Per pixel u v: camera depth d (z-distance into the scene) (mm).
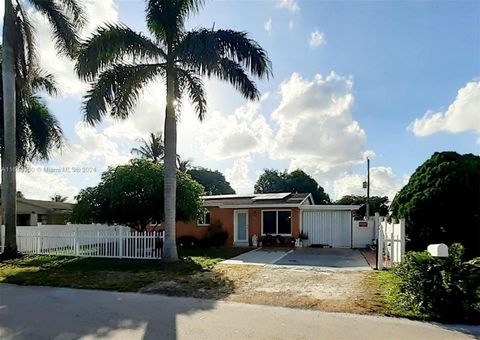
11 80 14148
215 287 8789
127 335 5305
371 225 20234
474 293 5977
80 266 12117
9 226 14164
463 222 10594
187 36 12445
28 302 7426
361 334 5273
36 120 17391
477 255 10398
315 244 20578
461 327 5598
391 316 6152
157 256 13547
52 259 13711
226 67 12648
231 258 14547
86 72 12016
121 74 13016
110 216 15758
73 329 5609
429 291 6242
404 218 11344
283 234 20922
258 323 5824
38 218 29953
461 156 11547
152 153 37438
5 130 14219
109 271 11141
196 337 5188
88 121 12617
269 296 7770
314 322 5855
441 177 11055
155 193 15648
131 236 13883
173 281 9570
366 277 9852
